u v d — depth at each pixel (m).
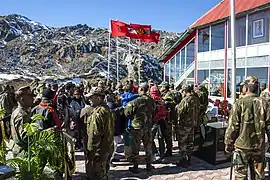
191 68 22.39
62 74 53.56
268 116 4.43
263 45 16.03
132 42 67.25
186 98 6.66
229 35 18.05
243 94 4.71
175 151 8.03
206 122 7.61
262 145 4.50
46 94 4.63
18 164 3.78
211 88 19.38
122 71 47.78
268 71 15.66
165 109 7.20
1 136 4.98
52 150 4.01
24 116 4.20
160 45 62.53
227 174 6.25
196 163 7.01
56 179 4.01
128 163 7.00
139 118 6.19
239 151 4.57
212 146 6.89
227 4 19.12
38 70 60.28
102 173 5.08
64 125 6.41
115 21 20.17
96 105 5.11
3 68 59.06
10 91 8.37
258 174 4.52
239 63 17.53
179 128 6.72
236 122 4.59
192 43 22.28
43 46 72.12
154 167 6.74
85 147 5.12
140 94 6.38
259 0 16.23
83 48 65.69
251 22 16.75
